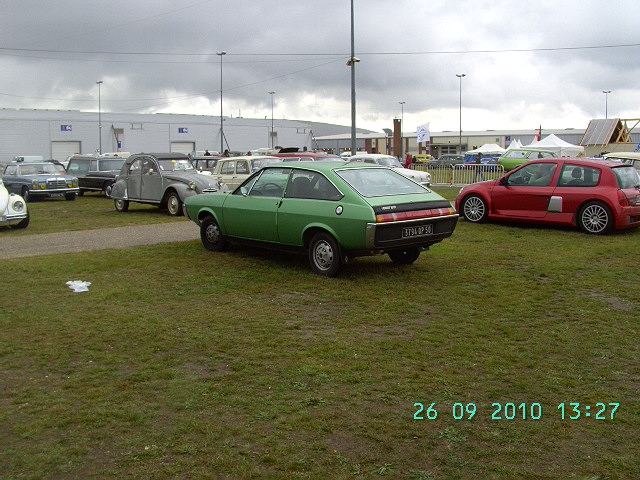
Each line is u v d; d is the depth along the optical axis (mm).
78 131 61750
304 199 8711
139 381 4895
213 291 7840
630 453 3797
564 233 12328
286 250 9172
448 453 3789
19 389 4750
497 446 3881
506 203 13258
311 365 5215
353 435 3998
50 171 25156
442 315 6738
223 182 20547
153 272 9016
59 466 3621
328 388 4750
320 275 8578
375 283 8188
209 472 3547
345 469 3582
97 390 4707
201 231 10758
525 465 3652
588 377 4973
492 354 5492
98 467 3609
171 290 7914
